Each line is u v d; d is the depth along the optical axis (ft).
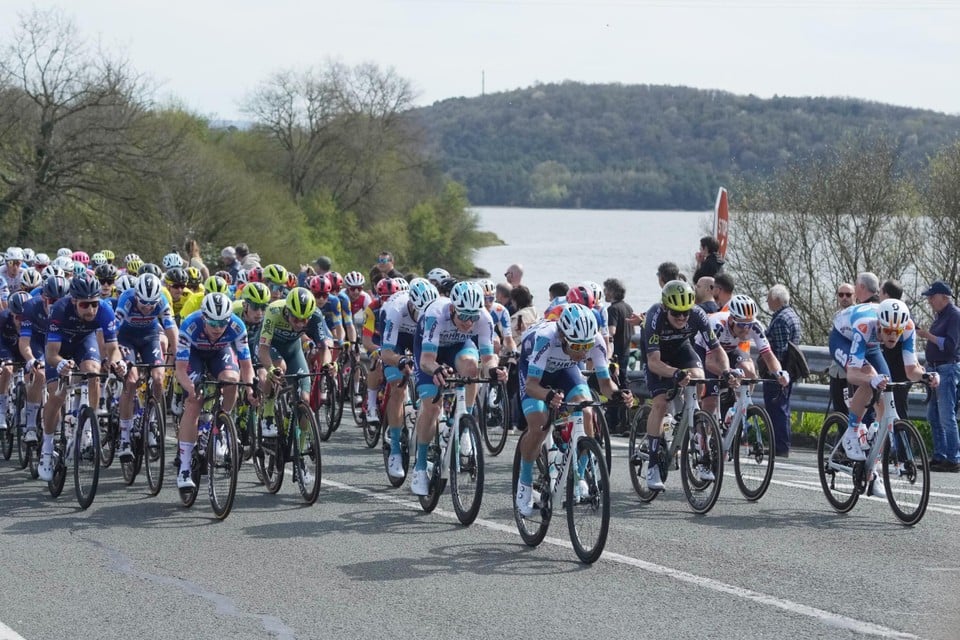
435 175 197.77
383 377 38.63
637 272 183.73
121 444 31.99
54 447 30.71
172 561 23.18
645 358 29.32
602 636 17.90
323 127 184.03
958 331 35.47
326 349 33.50
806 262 73.77
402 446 31.76
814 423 44.45
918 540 24.91
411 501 29.73
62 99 118.93
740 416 30.30
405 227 186.29
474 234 199.82
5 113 115.65
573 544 23.17
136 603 20.03
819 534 25.57
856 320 28.02
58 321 30.35
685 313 28.43
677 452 29.96
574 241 298.15
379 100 189.98
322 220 178.70
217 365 28.68
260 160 184.24
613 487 32.09
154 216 124.77
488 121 521.24
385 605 19.72
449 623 18.63
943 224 70.28
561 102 517.55
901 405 36.32
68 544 24.89
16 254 47.98
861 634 17.97
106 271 35.96
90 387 29.53
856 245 72.38
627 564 22.65
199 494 31.01
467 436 26.66
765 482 29.27
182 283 37.93
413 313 31.78
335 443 40.63
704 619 18.79
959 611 19.21
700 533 25.64
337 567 22.53
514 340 42.80
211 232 142.82
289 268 155.84
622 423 42.93
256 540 25.13
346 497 30.37
